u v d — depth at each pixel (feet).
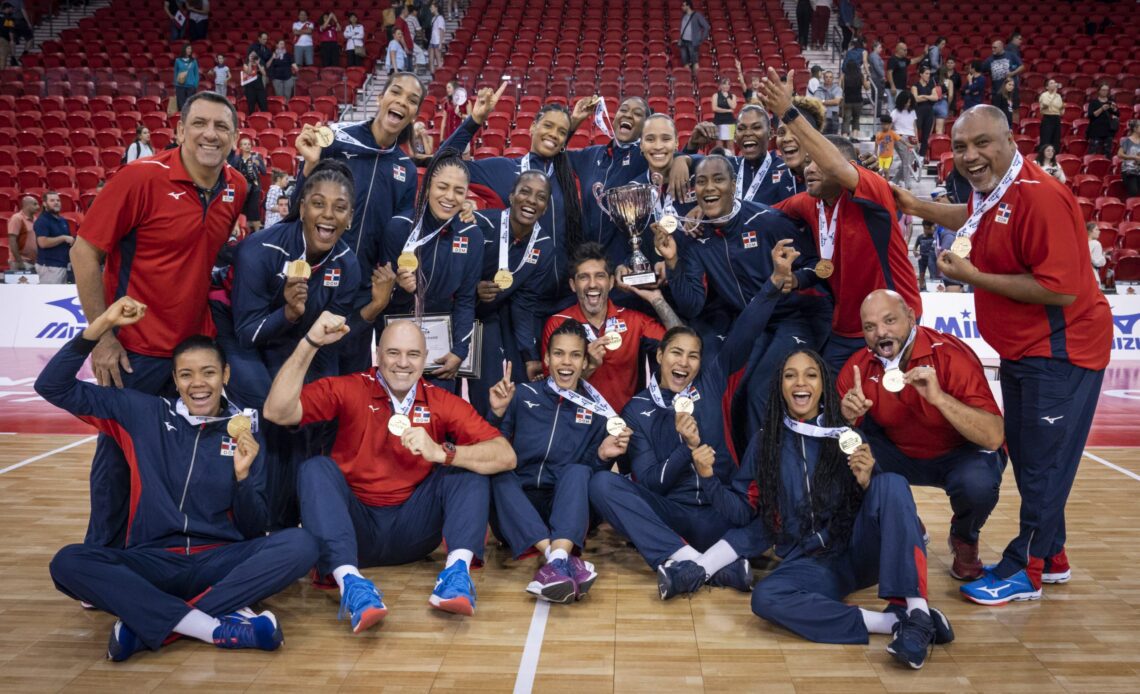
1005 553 12.78
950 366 12.59
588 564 12.69
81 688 9.94
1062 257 11.69
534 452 14.20
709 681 10.18
